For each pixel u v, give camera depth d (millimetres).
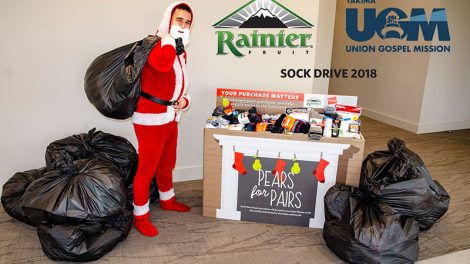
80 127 2576
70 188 1925
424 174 2207
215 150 2236
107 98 1895
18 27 2256
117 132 2678
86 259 1883
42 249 1962
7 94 2348
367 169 2154
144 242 2090
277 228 2277
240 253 2018
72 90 2479
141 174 2113
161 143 2102
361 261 1867
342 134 2145
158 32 2068
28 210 1904
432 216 2236
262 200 2287
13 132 2428
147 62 1929
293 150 2166
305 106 2293
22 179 2285
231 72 2811
